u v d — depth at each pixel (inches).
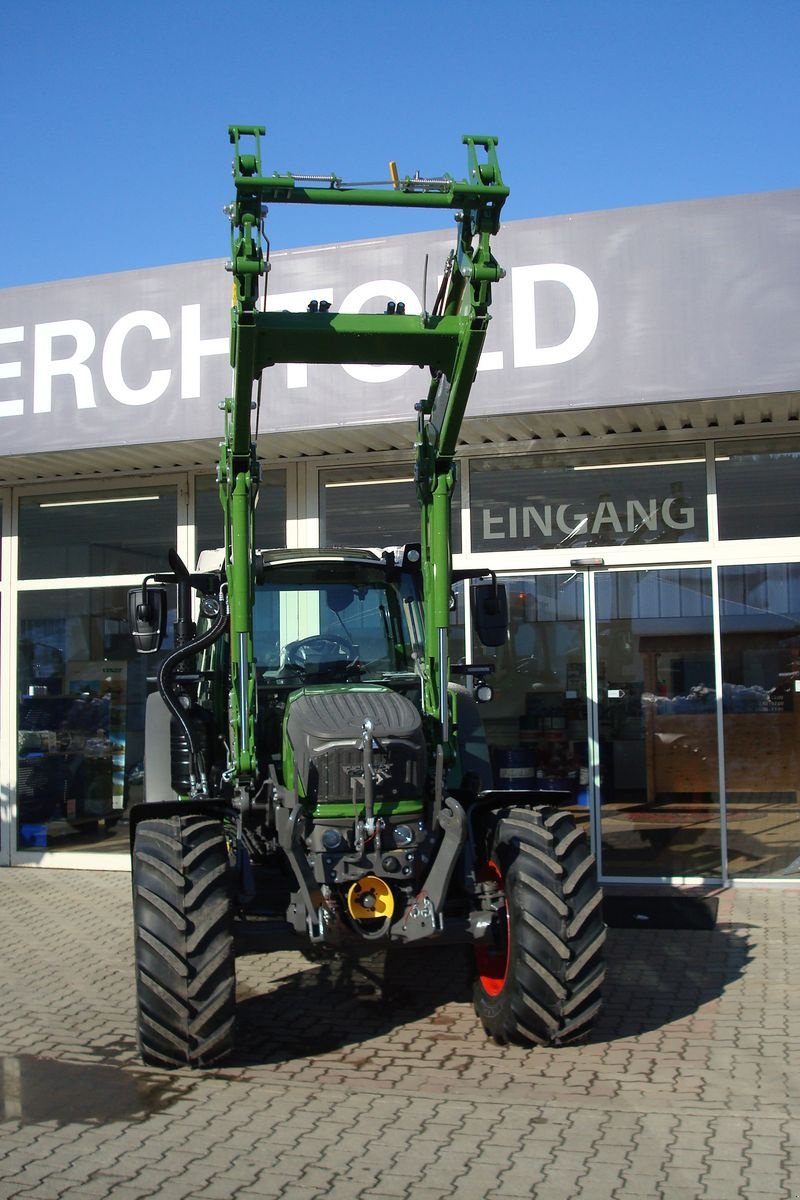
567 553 370.0
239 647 219.3
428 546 240.1
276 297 347.3
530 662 372.5
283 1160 160.2
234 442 221.3
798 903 327.3
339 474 392.5
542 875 200.2
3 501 428.8
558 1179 152.6
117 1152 163.8
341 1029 222.7
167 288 355.9
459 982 256.4
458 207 202.8
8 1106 182.7
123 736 409.4
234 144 201.2
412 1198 147.7
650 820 358.3
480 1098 183.5
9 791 420.8
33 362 369.1
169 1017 190.7
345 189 201.6
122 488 416.2
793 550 350.9
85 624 417.4
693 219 311.4
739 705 354.0
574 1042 208.5
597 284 318.3
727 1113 174.9
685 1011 229.0
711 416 339.9
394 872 197.5
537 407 322.0
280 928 201.0
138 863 198.7
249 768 214.5
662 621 362.0
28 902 355.9
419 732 205.9
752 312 307.0
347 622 251.3
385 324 209.8
